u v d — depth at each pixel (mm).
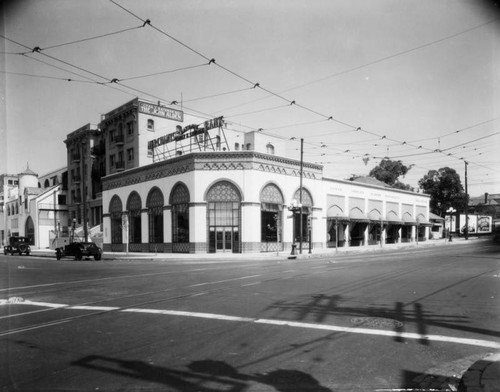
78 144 60562
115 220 45594
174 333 6918
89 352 5957
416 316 7961
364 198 46938
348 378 4855
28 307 9805
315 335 6660
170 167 36969
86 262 28469
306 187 38656
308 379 4836
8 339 6762
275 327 7203
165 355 5750
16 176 76688
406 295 10305
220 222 33906
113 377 4961
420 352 5770
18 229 70562
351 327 7156
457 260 20641
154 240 39094
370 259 23125
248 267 19969
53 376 5020
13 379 4930
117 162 50281
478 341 6258
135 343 6367
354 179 59844
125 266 23266
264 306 9125
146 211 40125
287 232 36375
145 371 5145
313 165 39438
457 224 65500
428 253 27703
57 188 65312
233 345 6172
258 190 34125
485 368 4859
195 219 33906
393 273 15141
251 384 4707
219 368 5215
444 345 6078
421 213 57594
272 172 35438
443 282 12516
